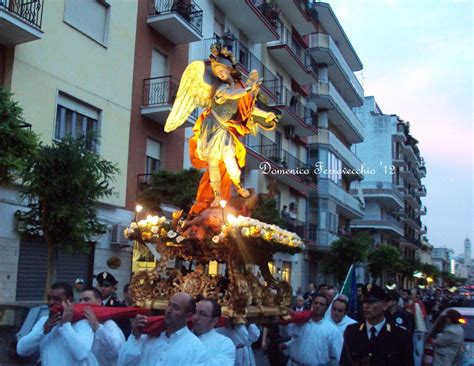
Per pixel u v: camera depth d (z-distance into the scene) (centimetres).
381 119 5559
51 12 1467
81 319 491
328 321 677
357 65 4372
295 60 3016
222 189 639
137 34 1823
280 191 2994
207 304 478
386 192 5181
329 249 3219
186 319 440
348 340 505
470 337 918
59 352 470
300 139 3331
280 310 656
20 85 1363
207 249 625
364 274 4159
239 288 582
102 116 1641
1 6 1225
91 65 1608
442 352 801
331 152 3628
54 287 470
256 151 2608
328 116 3819
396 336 486
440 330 818
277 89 2881
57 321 464
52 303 469
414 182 7012
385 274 4878
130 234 656
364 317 516
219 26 2386
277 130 2981
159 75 1948
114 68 1703
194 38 1970
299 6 3045
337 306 711
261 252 655
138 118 1808
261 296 638
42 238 1428
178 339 436
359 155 5538
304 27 3303
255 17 2458
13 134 898
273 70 2980
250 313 594
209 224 608
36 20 1373
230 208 625
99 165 1154
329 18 3638
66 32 1518
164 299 622
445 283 9462
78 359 455
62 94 1510
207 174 654
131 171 1761
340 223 4212
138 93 1814
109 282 837
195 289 611
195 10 2112
